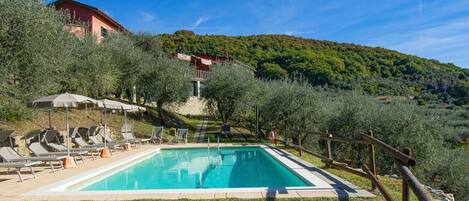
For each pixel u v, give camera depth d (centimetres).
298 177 892
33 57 1200
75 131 1462
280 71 5047
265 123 2528
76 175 912
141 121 2602
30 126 1528
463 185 1695
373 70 5131
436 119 1661
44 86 1266
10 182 812
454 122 2581
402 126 1625
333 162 925
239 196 617
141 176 1149
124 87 2612
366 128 1709
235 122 3222
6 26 1141
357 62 5316
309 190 662
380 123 1681
